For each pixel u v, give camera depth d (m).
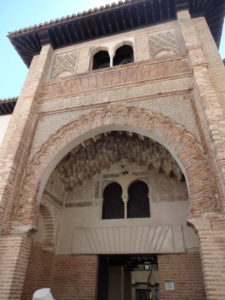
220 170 4.36
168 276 6.57
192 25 7.41
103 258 8.07
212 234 4.09
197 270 6.42
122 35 8.55
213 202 4.37
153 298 16.67
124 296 12.42
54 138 6.59
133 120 6.14
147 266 15.41
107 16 8.41
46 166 6.21
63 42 9.20
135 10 8.21
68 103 7.14
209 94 5.44
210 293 3.65
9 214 5.61
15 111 7.27
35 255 7.29
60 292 7.14
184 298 6.19
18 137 6.51
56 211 8.15
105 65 8.73
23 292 6.53
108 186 8.70
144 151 7.86
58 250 7.78
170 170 7.83
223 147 4.57
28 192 5.90
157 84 6.58
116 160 8.59
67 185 8.62
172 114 5.89
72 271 7.38
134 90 6.69
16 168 6.13
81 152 7.95
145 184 8.36
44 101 7.47
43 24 8.83
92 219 8.04
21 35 9.12
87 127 6.48
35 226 5.54
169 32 7.91
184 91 6.19
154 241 7.09
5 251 5.12
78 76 7.59
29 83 7.94
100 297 7.36
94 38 8.96
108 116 6.45
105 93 6.93
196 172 4.84
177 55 6.89
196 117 5.62
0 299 4.57
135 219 7.66
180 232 7.03
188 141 5.31
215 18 8.40
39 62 8.41
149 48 7.72
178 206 7.50
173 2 8.10
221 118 4.98
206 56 6.57
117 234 7.54
